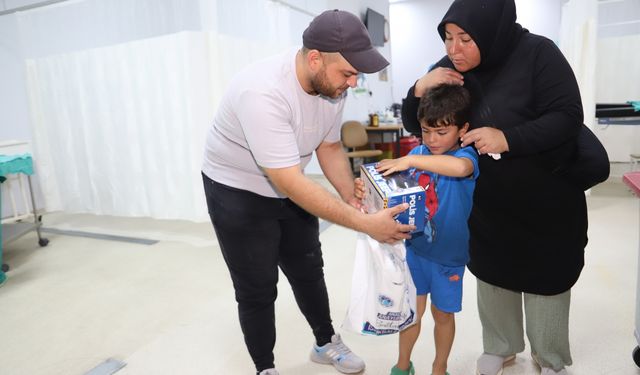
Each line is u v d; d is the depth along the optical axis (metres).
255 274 1.30
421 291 1.29
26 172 3.16
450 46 1.13
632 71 4.32
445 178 1.17
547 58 1.09
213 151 1.26
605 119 3.43
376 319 1.18
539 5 6.56
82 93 3.39
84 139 3.49
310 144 1.24
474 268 1.37
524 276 1.25
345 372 1.55
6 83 3.88
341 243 3.00
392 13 7.53
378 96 6.65
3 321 2.10
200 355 1.73
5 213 3.81
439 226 1.17
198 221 3.10
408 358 1.36
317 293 1.50
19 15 3.44
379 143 5.94
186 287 2.39
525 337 1.70
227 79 3.01
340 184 1.41
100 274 2.64
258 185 1.24
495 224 1.25
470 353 1.63
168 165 3.17
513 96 1.12
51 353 1.80
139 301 2.24
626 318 1.81
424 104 1.11
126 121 3.26
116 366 1.68
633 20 4.60
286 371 1.60
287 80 1.09
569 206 1.18
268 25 3.45
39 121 3.63
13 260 2.96
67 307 2.22
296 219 1.37
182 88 2.94
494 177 1.19
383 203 1.06
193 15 3.03
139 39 3.19
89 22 3.29
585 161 1.14
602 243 2.71
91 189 3.58
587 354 1.58
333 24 0.95
